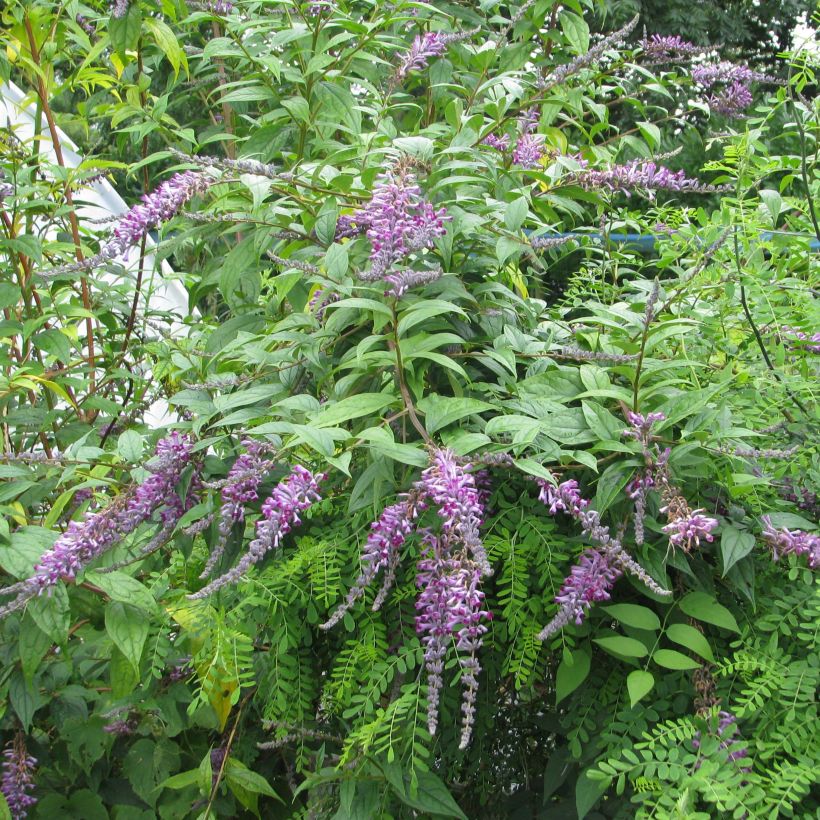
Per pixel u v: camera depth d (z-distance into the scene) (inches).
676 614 58.1
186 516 59.6
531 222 79.8
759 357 72.1
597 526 50.3
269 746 63.4
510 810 68.5
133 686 66.2
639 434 53.8
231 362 73.6
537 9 92.2
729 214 71.3
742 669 53.8
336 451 55.5
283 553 64.3
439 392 63.5
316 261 69.3
